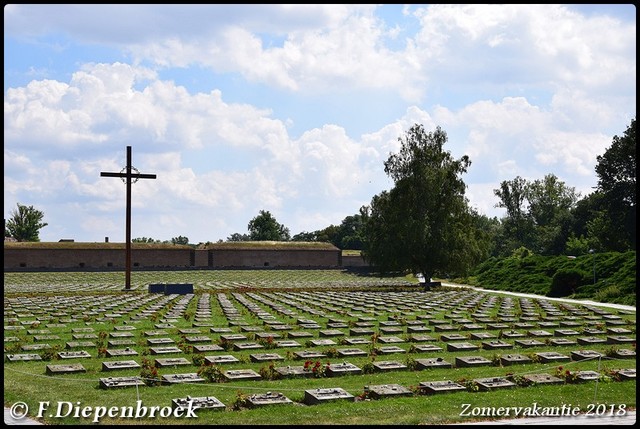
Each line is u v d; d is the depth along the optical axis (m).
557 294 48.00
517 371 17.50
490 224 125.38
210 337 24.12
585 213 98.75
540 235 110.81
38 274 84.25
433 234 60.09
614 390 15.08
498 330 26.59
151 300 42.22
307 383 15.98
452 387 14.97
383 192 64.56
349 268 101.19
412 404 13.75
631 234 74.44
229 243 107.94
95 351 21.14
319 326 27.31
